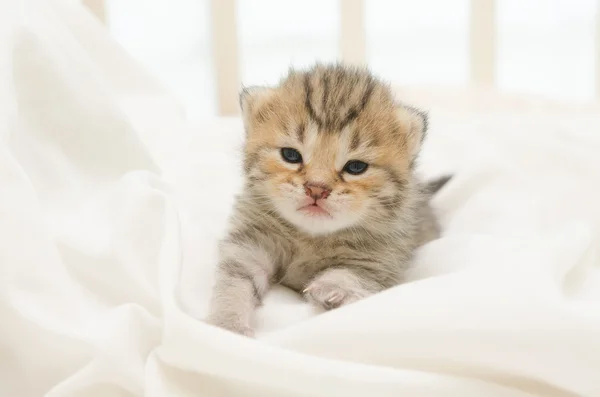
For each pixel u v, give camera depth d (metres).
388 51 0.74
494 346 0.32
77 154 0.39
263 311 0.37
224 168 0.47
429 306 0.33
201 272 0.39
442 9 0.73
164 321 0.33
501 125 0.55
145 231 0.36
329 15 0.71
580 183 0.48
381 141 0.39
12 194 0.35
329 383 0.32
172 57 0.69
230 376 0.33
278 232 0.40
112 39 0.50
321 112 0.38
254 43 0.71
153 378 0.33
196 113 0.70
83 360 0.33
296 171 0.38
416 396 0.32
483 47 0.67
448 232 0.43
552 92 0.75
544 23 0.74
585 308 0.33
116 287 0.35
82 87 0.40
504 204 0.44
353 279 0.38
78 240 0.36
